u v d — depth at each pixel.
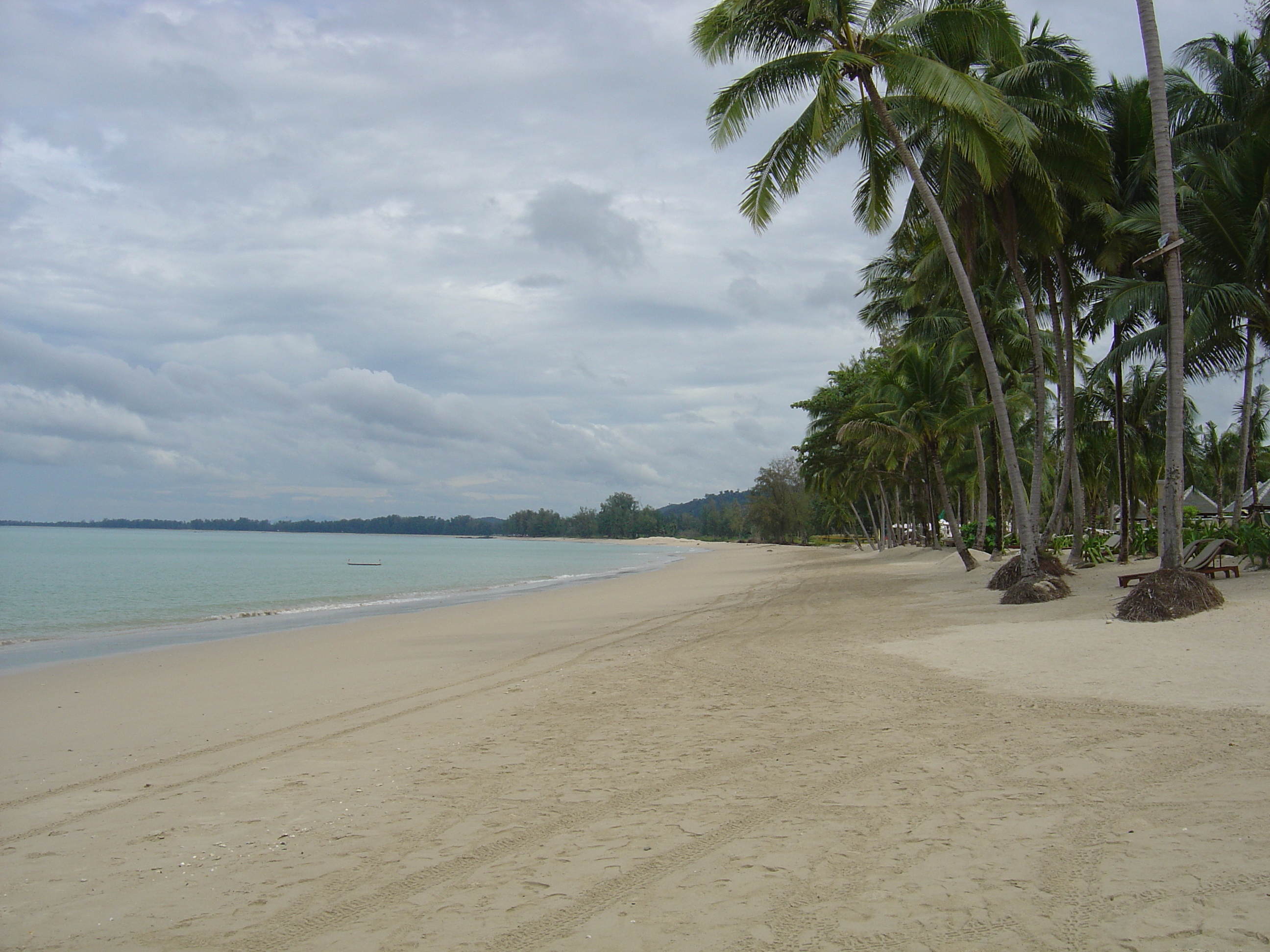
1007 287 23.16
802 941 3.33
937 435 26.22
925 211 18.61
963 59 16.94
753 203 15.88
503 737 7.21
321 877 4.30
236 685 11.25
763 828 4.63
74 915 3.97
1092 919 3.34
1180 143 16.83
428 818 5.15
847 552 63.16
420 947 3.49
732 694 8.57
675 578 39.25
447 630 17.58
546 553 102.44
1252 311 14.76
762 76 14.54
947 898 3.62
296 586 36.84
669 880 4.02
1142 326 18.53
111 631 19.05
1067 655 9.41
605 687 9.49
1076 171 16.81
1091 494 39.94
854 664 9.98
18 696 10.86
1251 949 3.04
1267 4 14.84
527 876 4.18
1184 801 4.57
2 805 5.88
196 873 4.45
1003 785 5.07
